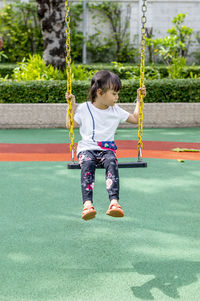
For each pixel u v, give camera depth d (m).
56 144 7.19
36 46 18.28
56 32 11.37
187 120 9.45
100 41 18.83
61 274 2.53
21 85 9.53
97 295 2.29
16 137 7.98
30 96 9.59
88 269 2.59
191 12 18.61
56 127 9.34
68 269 2.59
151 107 9.35
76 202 3.93
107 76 3.16
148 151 6.55
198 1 18.53
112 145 3.29
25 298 2.26
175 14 18.59
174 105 9.38
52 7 11.23
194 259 2.73
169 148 6.82
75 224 3.35
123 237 3.09
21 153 6.36
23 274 2.53
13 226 3.31
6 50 18.16
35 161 5.79
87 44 18.52
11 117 9.19
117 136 8.09
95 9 18.52
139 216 3.54
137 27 18.73
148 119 9.38
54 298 2.26
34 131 8.81
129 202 3.92
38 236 3.11
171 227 3.29
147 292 2.32
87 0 18.38
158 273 2.54
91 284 2.41
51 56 11.48
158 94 9.74
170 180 4.74
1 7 18.31
